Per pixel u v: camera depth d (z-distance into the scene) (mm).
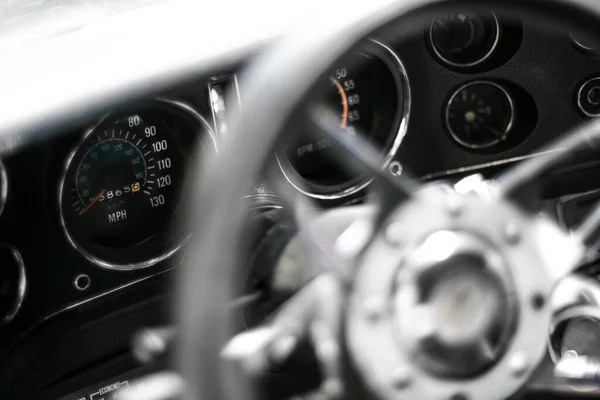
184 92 1915
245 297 1585
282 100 1221
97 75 1626
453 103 2301
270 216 1670
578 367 1488
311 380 1495
